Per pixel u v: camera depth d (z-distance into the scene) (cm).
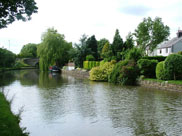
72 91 1565
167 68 1691
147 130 705
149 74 1992
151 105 1062
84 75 2995
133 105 1067
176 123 775
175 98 1241
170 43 3972
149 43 3447
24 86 1900
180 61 1664
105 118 845
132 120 816
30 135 671
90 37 4481
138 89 1648
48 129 726
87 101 1176
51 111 958
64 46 4562
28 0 610
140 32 3288
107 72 2316
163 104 1083
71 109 993
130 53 2203
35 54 9044
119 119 830
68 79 2672
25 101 1188
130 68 1953
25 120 825
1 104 787
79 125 764
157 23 3253
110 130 711
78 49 3984
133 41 3322
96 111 954
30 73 4022
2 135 477
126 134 673
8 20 637
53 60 4472
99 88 1733
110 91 1552
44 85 1978
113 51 3303
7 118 614
